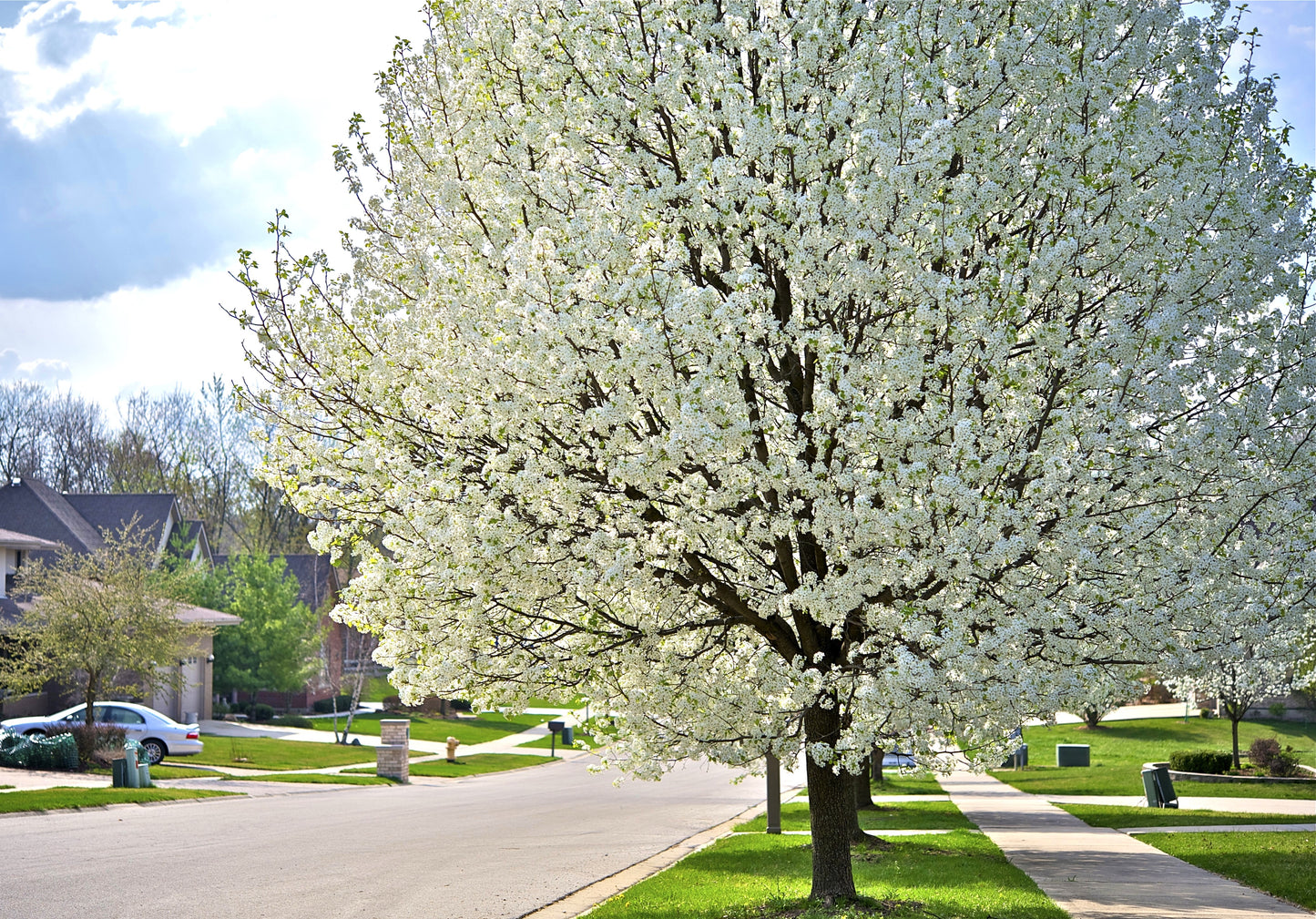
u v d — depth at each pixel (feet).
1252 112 33.14
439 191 30.81
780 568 31.58
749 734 29.99
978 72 30.40
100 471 241.76
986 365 27.40
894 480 26.84
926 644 25.99
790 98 29.53
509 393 29.09
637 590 28.84
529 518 28.37
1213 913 33.06
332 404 31.12
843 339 29.99
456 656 29.12
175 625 96.02
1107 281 30.14
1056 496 26.66
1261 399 29.09
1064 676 27.22
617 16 31.27
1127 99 31.40
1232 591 27.89
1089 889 38.06
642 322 26.03
